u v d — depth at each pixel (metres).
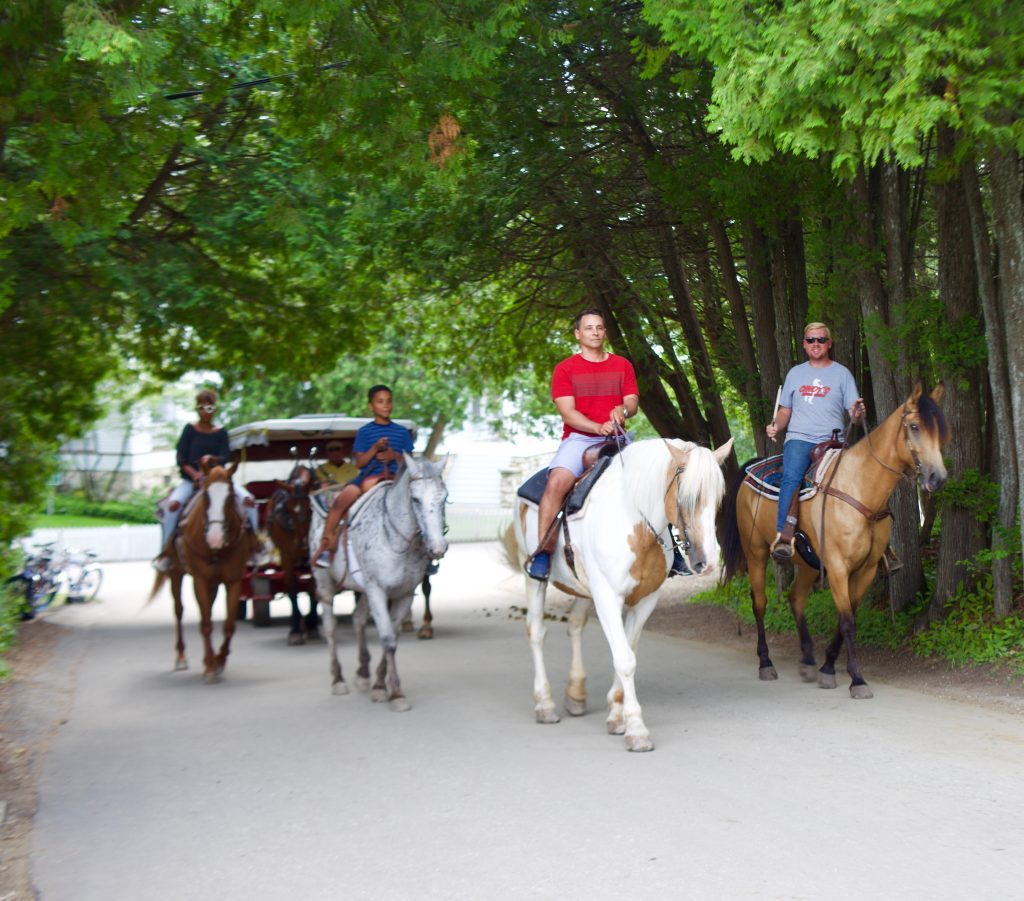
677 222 14.50
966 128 7.51
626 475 7.38
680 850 5.10
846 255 10.84
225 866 5.21
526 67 12.34
